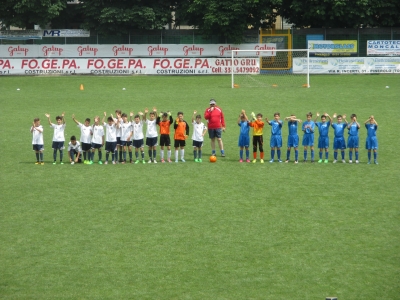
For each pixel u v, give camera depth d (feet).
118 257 52.70
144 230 59.16
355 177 79.15
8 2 207.21
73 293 46.16
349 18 211.41
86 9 208.44
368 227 59.82
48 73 198.90
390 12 212.43
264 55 202.80
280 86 171.32
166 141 88.74
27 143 102.32
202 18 205.98
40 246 55.21
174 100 146.41
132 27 213.87
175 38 210.38
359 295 45.62
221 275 49.11
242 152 88.89
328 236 57.36
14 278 48.73
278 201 68.49
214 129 89.92
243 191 72.64
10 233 58.49
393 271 49.65
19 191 73.15
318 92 157.07
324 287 46.96
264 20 231.09
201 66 199.93
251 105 138.21
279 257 52.54
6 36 204.95
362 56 205.36
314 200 68.80
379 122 117.08
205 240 56.44
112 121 87.25
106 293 46.14
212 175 80.64
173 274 49.32
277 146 88.43
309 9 212.64
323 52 202.08
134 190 73.31
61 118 88.12
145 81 183.21
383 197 69.82
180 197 70.23
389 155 91.91
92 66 199.62
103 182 77.20
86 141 87.66
